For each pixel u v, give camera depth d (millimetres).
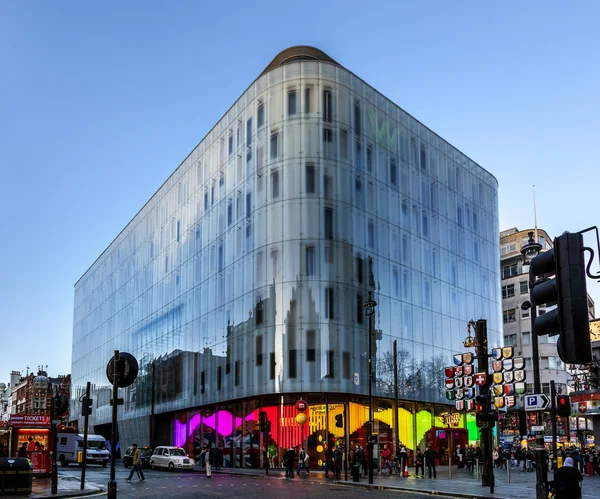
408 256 59906
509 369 27984
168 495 26578
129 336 86500
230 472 46469
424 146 65375
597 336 57219
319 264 51625
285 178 53719
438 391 60406
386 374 54188
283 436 51094
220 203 62875
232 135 62000
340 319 51250
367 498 25750
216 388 58969
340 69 56406
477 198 73500
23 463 25969
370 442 35625
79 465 55656
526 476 42188
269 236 53719
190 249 69000
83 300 116062
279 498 25375
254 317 53875
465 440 63812
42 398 149875
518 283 103500
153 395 68812
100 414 96938
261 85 57688
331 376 49812
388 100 61344
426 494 28766
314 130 54125
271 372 51000
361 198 55625
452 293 65500
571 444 53750
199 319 64750
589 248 6500
